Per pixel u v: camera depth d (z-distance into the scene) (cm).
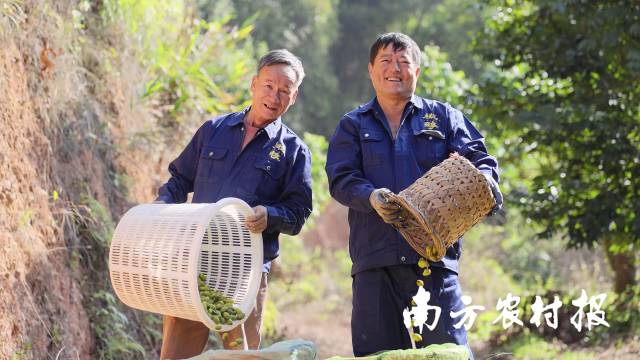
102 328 584
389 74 441
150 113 805
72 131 622
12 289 480
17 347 471
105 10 758
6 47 534
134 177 728
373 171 439
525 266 1546
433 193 387
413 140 444
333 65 3475
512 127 966
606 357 832
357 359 355
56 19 620
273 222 464
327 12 3241
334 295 1622
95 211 610
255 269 453
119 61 762
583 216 925
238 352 344
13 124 527
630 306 952
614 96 915
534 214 958
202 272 466
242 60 1046
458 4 3159
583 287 1277
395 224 402
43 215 541
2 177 500
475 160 440
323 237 2262
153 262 417
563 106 929
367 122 446
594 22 848
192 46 889
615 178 916
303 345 350
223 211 445
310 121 3106
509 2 1005
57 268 543
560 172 959
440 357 356
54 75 607
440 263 433
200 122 879
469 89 1066
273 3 2872
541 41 962
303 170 488
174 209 427
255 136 481
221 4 1873
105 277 611
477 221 405
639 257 1058
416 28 3409
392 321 439
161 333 666
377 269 437
